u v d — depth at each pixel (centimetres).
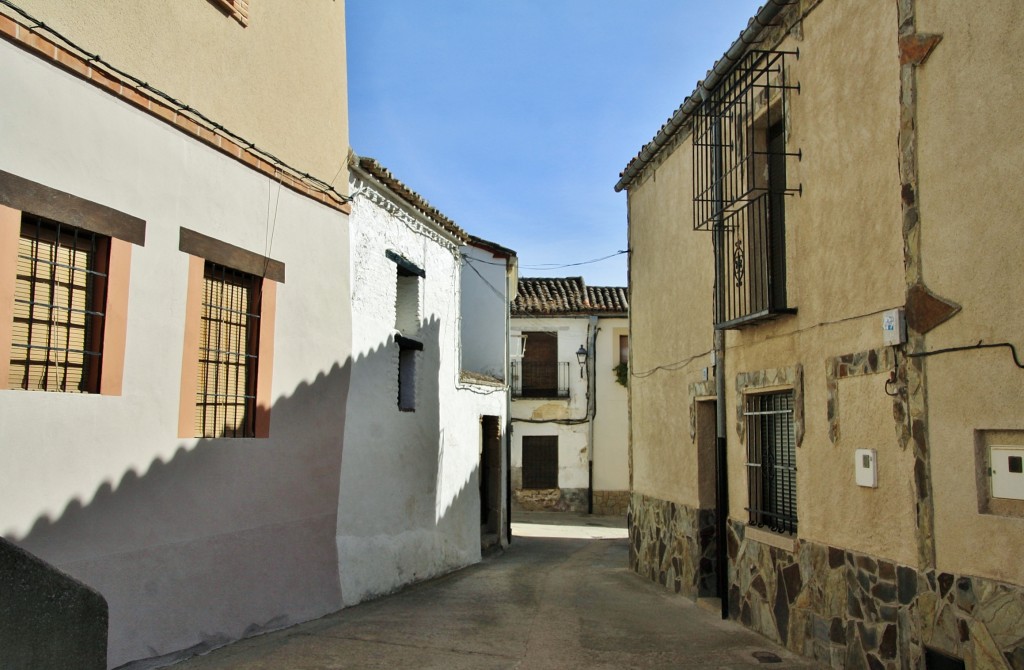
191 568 649
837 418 649
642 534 1220
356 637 725
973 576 486
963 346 501
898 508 562
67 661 290
